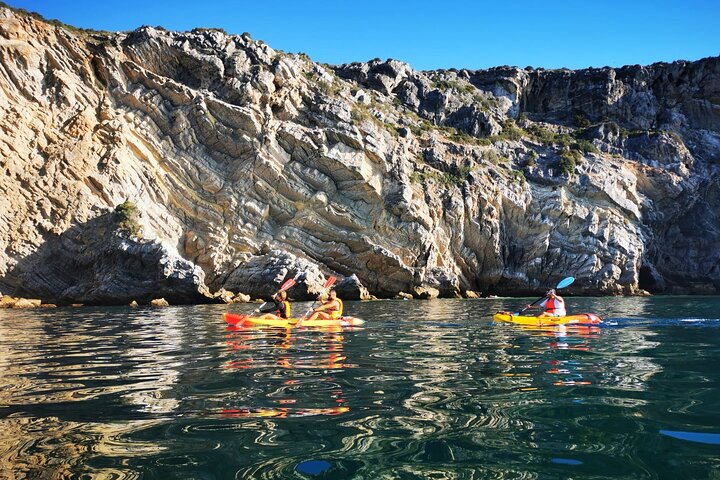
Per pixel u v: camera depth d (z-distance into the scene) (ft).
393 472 11.41
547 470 11.46
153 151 109.40
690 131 161.27
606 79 169.48
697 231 144.97
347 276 111.04
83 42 111.55
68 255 97.91
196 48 117.08
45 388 19.69
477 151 140.67
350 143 115.24
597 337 33.99
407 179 118.01
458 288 120.57
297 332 39.11
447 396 17.81
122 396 18.21
